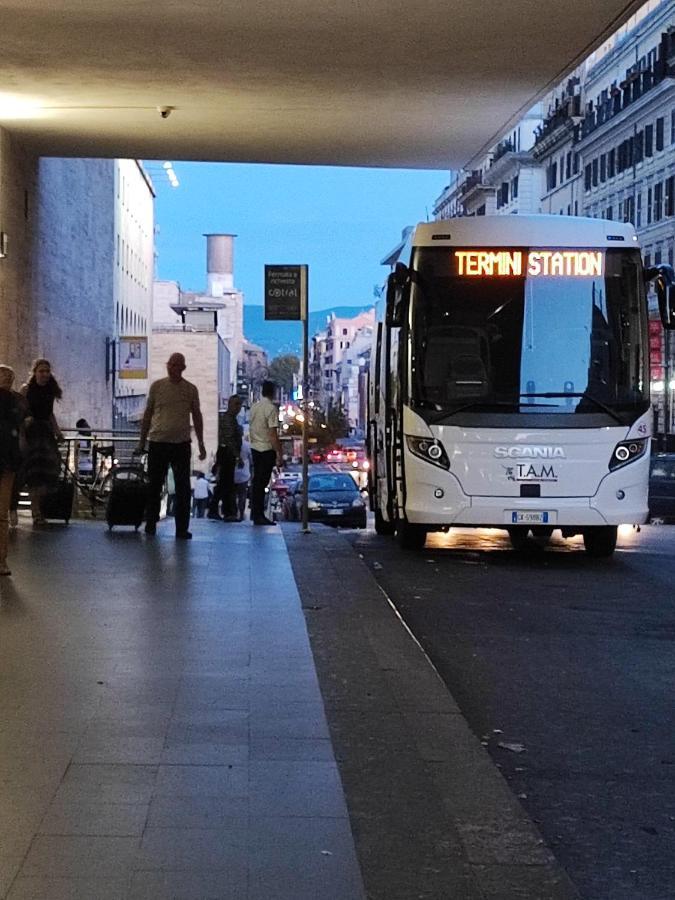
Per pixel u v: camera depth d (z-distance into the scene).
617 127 72.50
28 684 8.08
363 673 8.59
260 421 18.64
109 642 9.36
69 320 33.94
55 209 30.69
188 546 15.08
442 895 4.91
